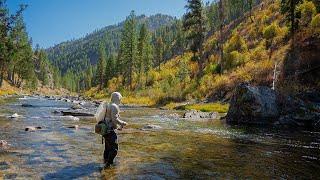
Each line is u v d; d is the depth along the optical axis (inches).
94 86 6550.2
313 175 348.8
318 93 967.6
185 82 2210.9
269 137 629.0
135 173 336.2
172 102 1888.5
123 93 3235.7
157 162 387.9
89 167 354.6
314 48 1312.7
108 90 4138.8
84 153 423.2
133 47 3627.0
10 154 403.5
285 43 1861.5
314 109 852.0
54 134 577.0
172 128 740.0
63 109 1279.5
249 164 393.1
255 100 872.3
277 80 1353.3
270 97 883.4
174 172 345.1
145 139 558.3
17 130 612.1
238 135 649.0
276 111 863.7
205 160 408.5
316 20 1483.8
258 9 3639.3
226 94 1635.1
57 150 437.4
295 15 1679.4
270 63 1553.9
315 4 1918.1
